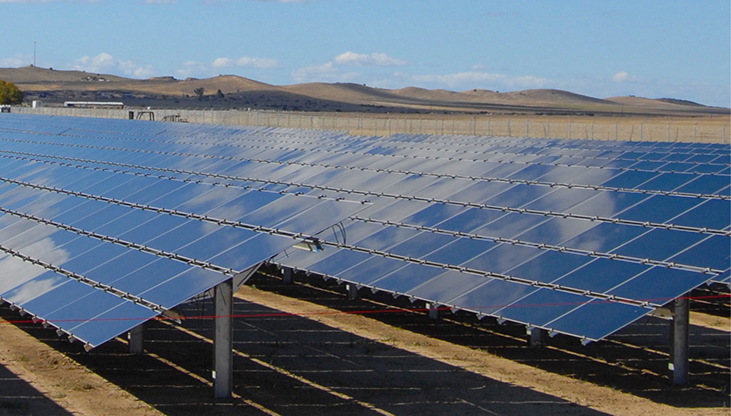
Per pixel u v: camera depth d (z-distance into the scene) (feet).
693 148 163.73
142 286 59.88
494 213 87.66
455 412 61.16
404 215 92.43
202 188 85.30
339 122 480.23
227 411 60.64
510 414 60.70
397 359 75.77
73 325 56.18
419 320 91.40
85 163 141.69
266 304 98.89
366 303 99.76
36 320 59.26
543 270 67.41
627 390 66.80
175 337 83.30
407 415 60.39
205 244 64.39
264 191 74.74
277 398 63.98
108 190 97.71
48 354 75.92
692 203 80.23
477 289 66.90
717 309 98.48
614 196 86.69
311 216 63.21
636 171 105.19
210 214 72.33
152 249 67.10
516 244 75.97
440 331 86.63
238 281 62.95
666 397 64.95
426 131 397.60
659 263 65.21
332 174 115.65
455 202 94.84
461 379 69.62
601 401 63.82
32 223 87.51
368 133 383.04
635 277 62.80
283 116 515.50
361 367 73.00
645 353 78.48
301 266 82.53
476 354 77.77
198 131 203.82
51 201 97.60
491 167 117.80
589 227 76.95
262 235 62.18
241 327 87.51
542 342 81.05
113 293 60.18
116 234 74.43
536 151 156.04
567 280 64.75
